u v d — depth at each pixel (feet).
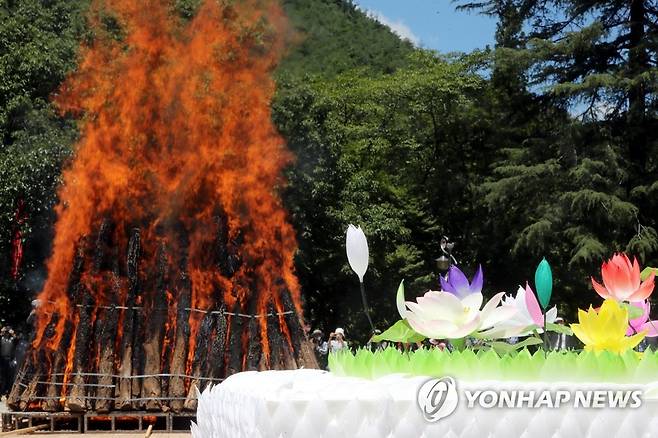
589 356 8.46
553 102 113.29
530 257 110.01
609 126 107.14
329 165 97.71
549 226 99.09
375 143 130.52
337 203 103.24
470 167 131.34
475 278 10.36
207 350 39.24
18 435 37.40
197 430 10.87
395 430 8.05
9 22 85.40
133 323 39.22
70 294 39.29
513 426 8.04
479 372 8.52
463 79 126.82
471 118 128.36
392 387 8.25
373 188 109.91
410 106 129.70
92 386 38.27
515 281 115.55
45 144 77.66
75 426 39.37
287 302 40.78
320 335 66.08
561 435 8.03
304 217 95.30
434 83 126.31
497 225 112.78
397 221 108.06
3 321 82.17
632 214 96.84
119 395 38.42
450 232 127.95
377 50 209.97
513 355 9.37
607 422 8.05
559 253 105.70
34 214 78.02
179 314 39.47
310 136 93.91
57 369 38.63
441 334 10.12
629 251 96.32
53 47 84.33
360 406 8.07
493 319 10.23
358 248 11.20
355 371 9.39
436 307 10.15
